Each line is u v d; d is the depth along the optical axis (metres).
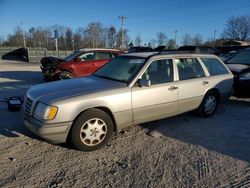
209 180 3.66
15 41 73.94
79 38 76.44
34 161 4.07
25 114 4.59
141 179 3.66
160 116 5.35
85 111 4.36
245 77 7.68
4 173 3.71
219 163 4.14
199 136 5.24
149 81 4.88
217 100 6.61
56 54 38.94
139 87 4.94
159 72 5.36
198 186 3.52
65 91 4.53
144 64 5.16
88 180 3.60
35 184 3.48
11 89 10.32
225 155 4.42
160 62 5.43
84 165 3.99
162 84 5.28
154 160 4.20
